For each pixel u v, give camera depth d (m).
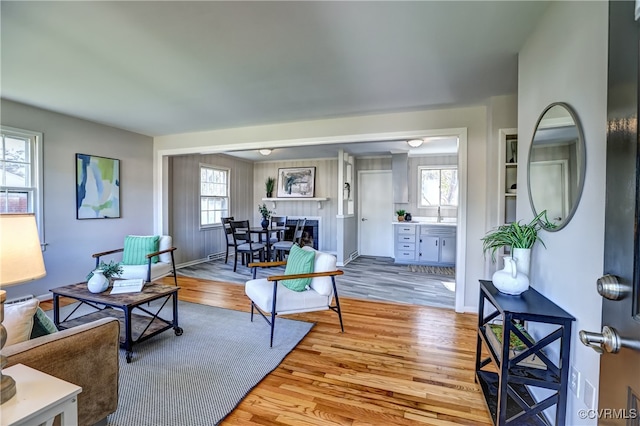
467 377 2.12
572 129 1.42
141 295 2.52
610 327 0.77
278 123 4.24
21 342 1.35
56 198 3.76
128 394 1.90
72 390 1.07
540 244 1.76
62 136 3.81
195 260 6.02
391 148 5.91
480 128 3.40
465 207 3.42
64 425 1.05
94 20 1.83
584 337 0.81
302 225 6.01
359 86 2.86
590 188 1.28
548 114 1.68
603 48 1.21
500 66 2.43
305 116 3.87
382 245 7.05
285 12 1.75
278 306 2.65
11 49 2.18
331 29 1.93
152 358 2.35
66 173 3.87
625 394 0.71
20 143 3.45
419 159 6.64
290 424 1.67
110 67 2.47
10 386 1.02
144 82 2.78
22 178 3.46
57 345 1.37
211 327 2.96
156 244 4.06
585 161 1.31
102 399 1.57
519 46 2.12
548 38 1.71
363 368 2.23
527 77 2.03
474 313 3.38
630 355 0.69
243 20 1.83
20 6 1.68
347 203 6.42
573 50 1.44
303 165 7.46
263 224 5.96
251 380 2.07
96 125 4.21
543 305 1.53
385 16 1.79
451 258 5.94
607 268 0.80
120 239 4.54
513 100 3.03
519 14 1.76
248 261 5.96
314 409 1.79
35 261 1.17
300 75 2.62
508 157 3.12
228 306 3.58
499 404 1.48
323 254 2.96
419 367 2.25
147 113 3.75
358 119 3.88
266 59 2.33
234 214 7.14
